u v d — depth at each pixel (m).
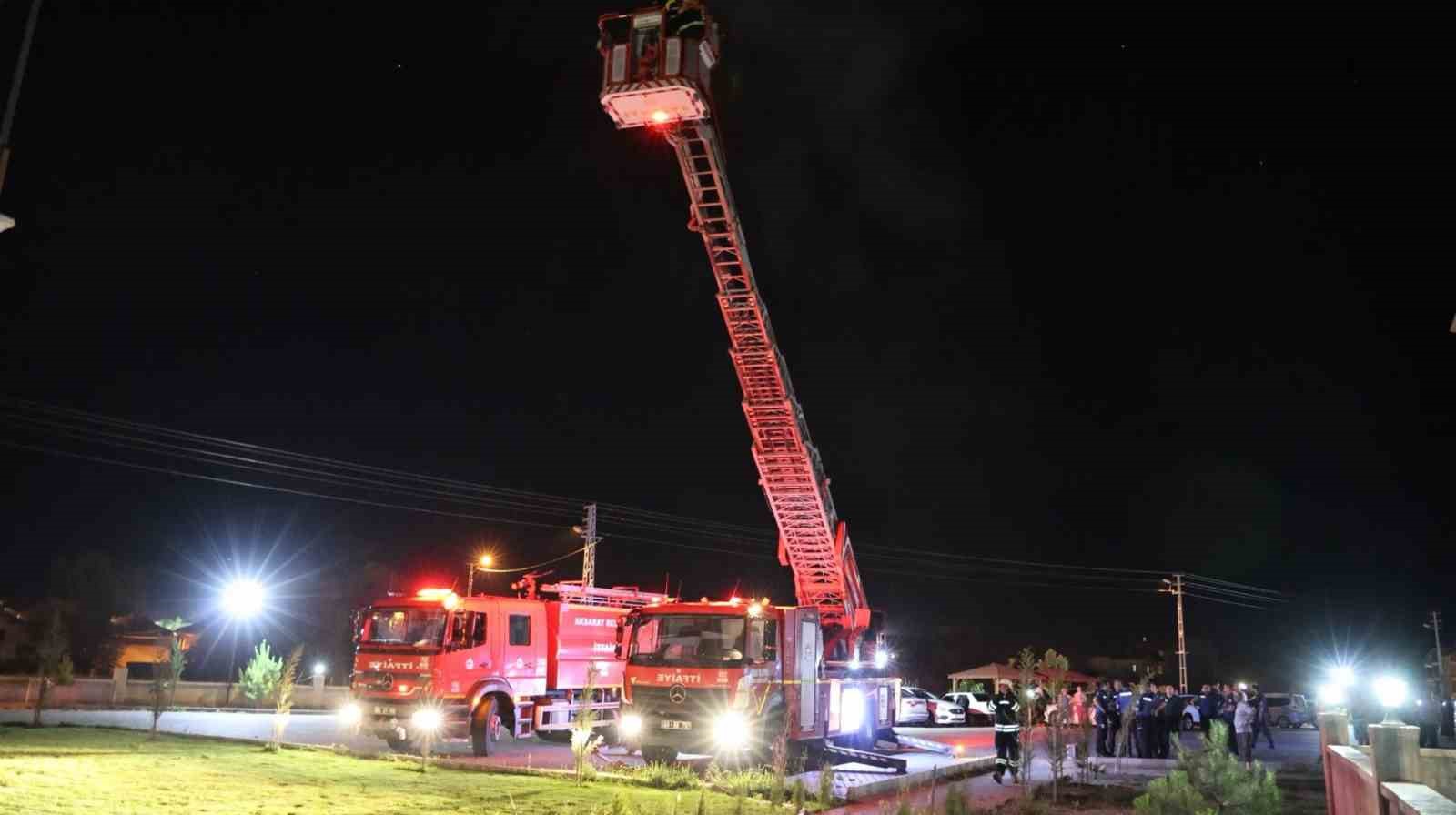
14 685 28.28
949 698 42.34
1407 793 6.20
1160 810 9.24
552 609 21.70
